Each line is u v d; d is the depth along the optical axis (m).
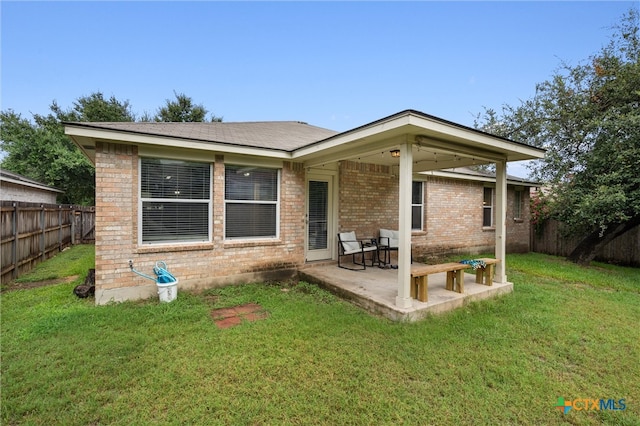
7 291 5.38
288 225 6.57
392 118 3.94
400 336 3.66
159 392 2.53
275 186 6.49
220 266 5.78
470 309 4.66
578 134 8.84
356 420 2.26
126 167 4.91
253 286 5.83
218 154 5.69
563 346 3.49
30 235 7.25
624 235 9.48
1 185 11.00
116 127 4.95
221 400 2.44
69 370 2.82
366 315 4.38
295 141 7.30
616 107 8.33
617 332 3.94
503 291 5.56
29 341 3.35
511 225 11.77
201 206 5.67
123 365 2.92
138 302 4.84
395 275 6.18
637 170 7.25
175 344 3.36
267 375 2.80
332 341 3.49
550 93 9.80
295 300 5.03
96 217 4.71
